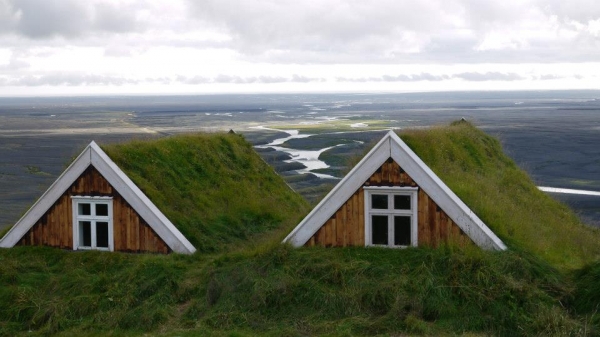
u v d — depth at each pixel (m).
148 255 15.97
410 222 14.93
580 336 11.54
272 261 14.43
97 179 16.55
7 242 16.98
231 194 21.20
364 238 15.08
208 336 12.31
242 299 13.50
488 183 20.84
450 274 13.41
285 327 12.61
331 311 13.01
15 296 14.41
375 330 12.29
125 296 14.09
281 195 23.70
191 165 21.17
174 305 13.84
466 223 14.55
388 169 15.01
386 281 13.46
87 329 13.09
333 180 47.56
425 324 12.36
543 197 24.08
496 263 13.63
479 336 11.89
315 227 15.33
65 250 16.58
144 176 18.31
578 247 18.45
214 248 17.25
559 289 13.16
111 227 16.47
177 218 17.27
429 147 20.97
